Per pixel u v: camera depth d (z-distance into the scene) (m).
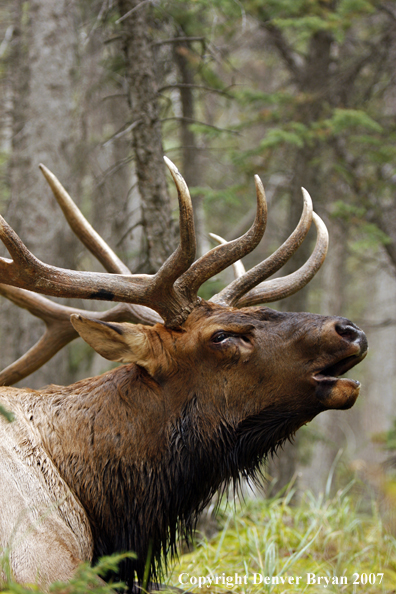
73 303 19.80
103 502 7.76
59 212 16.78
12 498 7.09
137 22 12.71
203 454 7.93
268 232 26.84
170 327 8.06
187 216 7.56
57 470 7.66
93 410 8.02
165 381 7.96
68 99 17.19
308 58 21.38
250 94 19.91
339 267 27.48
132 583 7.95
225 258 7.99
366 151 20.44
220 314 7.96
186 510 8.17
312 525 11.82
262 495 15.77
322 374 7.75
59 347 9.64
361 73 23.03
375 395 33.53
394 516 11.77
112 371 8.39
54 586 5.35
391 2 21.70
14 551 6.78
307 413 7.83
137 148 12.73
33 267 7.55
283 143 20.34
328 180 22.11
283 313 8.01
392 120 21.97
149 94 12.74
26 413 7.98
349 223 20.67
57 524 7.16
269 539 11.41
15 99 18.11
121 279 7.98
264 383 7.74
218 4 15.24
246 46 23.11
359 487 14.15
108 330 7.73
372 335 37.69
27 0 18.30
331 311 27.53
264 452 8.13
